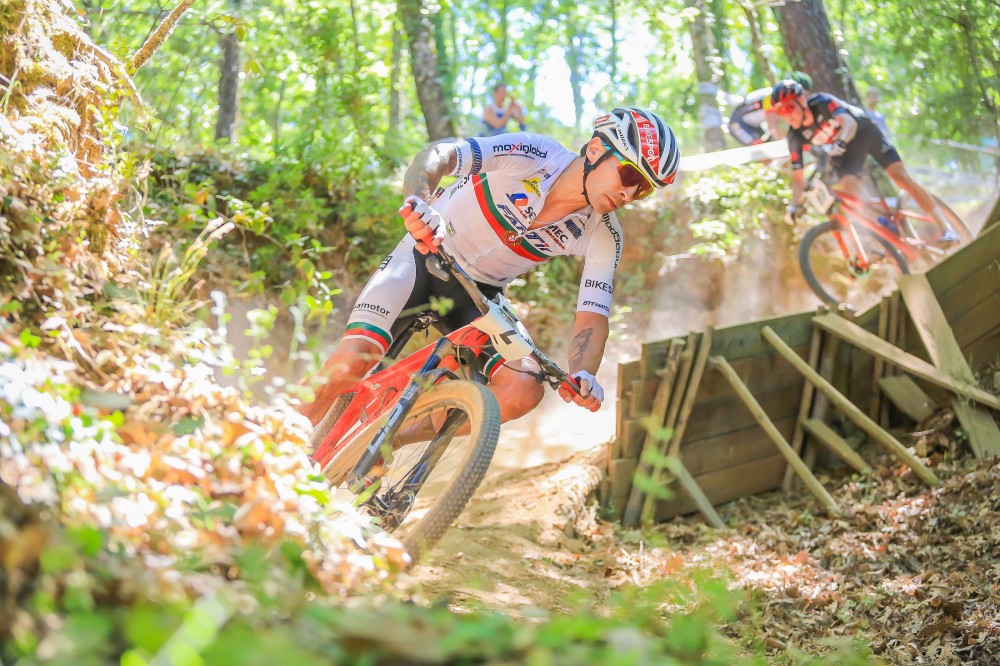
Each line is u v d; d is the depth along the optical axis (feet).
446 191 12.26
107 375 7.12
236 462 6.43
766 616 10.93
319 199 24.73
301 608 4.13
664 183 11.02
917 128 31.14
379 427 9.50
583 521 14.79
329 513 6.90
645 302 28.94
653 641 4.28
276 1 30.40
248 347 21.06
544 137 11.69
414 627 4.13
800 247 23.97
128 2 22.07
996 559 11.91
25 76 9.35
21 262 7.05
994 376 17.03
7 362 5.83
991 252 17.90
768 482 17.13
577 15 59.77
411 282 11.48
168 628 3.54
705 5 38.81
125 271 8.75
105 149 10.42
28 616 3.75
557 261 28.50
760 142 29.76
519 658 3.94
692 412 16.28
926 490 14.83
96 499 5.24
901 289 17.66
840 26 37.11
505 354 9.87
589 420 20.66
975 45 28.02
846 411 16.15
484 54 58.95
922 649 9.98
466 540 13.29
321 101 31.24
